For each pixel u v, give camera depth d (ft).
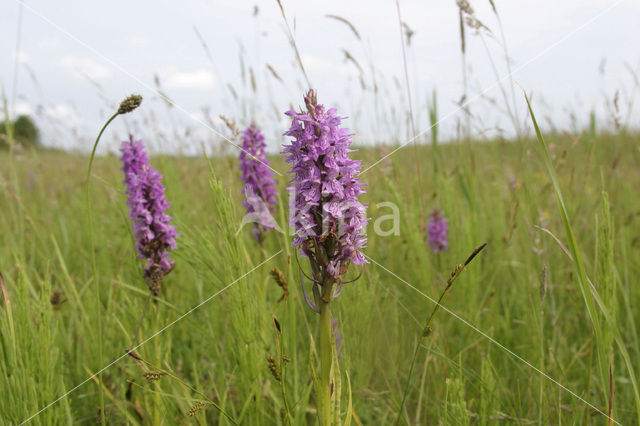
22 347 7.73
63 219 19.39
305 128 6.33
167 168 15.75
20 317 7.72
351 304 9.54
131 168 9.41
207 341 11.47
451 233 14.80
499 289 14.76
